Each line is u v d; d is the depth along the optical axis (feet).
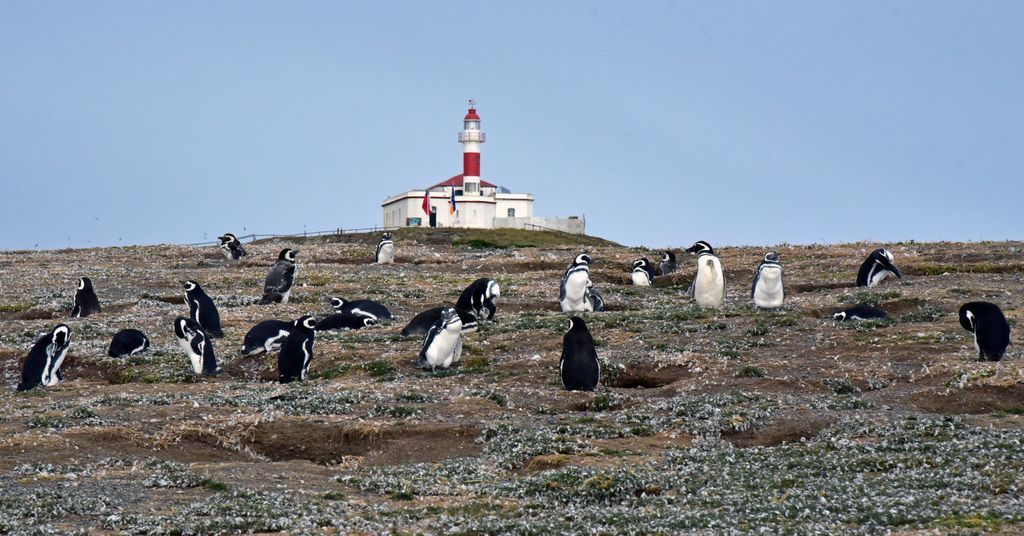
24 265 318.65
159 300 240.32
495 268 302.25
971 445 98.73
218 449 114.83
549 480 93.40
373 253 342.23
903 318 179.63
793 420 116.67
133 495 90.48
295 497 89.86
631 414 121.39
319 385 144.56
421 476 99.14
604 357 152.87
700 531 74.28
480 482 96.73
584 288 201.16
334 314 194.80
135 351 171.32
